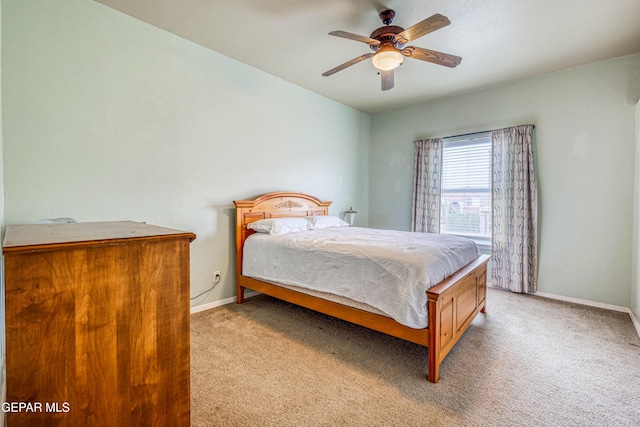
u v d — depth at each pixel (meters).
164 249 0.97
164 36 2.64
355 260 2.18
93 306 0.85
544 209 3.46
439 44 2.75
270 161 3.57
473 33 2.57
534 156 3.50
